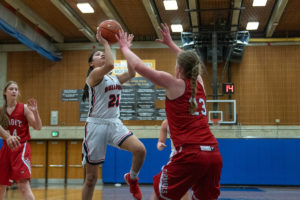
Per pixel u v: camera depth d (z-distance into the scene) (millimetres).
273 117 13227
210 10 11148
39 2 11320
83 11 11922
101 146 3236
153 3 11297
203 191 2328
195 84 2344
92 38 14117
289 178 11898
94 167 3262
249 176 12039
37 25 12625
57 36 14016
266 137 12773
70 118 14250
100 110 3238
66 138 14141
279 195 8906
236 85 13586
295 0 11094
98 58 3514
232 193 9508
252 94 13469
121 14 12297
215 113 12766
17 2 10891
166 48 14211
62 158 14422
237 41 12883
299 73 13438
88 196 3305
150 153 12695
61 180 14273
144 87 13922
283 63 13562
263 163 12055
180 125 2318
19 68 14789
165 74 2299
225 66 13133
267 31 13359
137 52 14312
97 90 3223
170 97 2334
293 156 11992
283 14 12164
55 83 14539
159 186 2297
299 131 12969
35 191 10141
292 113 13195
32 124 3846
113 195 8734
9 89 3793
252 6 11609
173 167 2258
